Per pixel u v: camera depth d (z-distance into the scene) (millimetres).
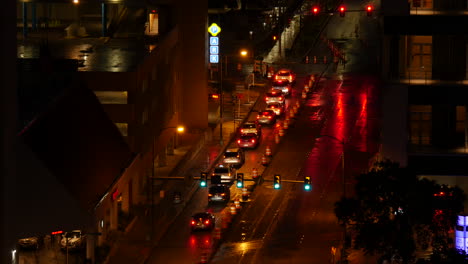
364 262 112312
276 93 194000
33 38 183000
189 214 135250
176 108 176000
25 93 127688
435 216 94000
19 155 102875
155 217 132875
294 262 114000
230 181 149000
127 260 115000
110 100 141625
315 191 144125
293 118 186500
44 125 115688
